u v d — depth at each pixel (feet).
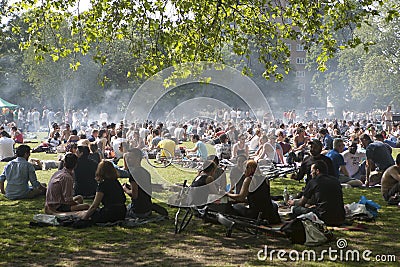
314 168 29.07
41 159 63.26
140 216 29.76
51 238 26.11
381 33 196.75
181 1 39.14
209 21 40.96
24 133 113.09
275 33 43.80
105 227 28.32
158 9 39.17
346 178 42.04
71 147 37.63
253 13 44.14
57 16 43.57
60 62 142.61
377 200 36.09
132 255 23.34
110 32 39.58
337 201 28.25
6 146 61.87
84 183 35.50
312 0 38.65
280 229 25.41
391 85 199.41
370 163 41.83
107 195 28.60
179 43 40.27
